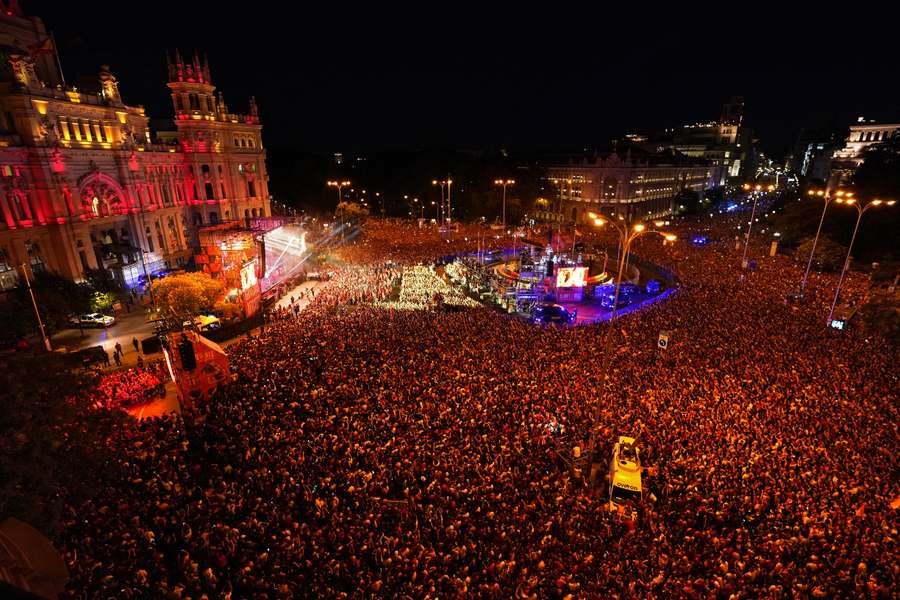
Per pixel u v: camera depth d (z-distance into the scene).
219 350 31.16
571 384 29.86
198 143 78.81
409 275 65.06
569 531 18.59
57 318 40.75
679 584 16.19
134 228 64.31
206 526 18.53
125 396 30.77
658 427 25.19
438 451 23.30
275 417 25.92
